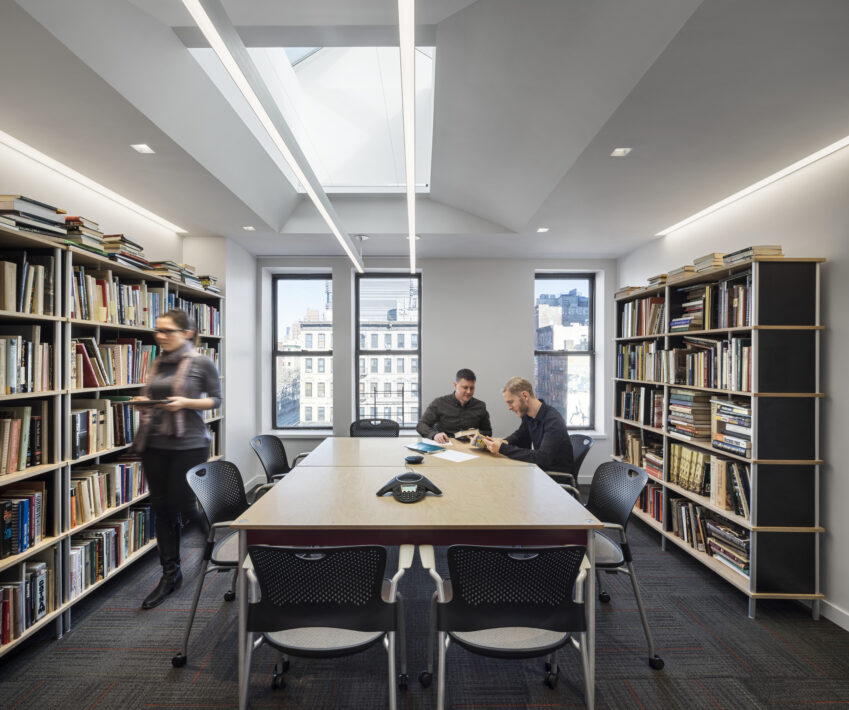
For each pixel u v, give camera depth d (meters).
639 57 1.68
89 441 2.50
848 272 2.35
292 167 2.08
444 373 5.10
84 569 2.40
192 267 3.86
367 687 1.89
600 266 5.14
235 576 2.54
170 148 2.37
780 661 2.07
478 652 1.45
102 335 3.05
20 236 1.98
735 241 3.19
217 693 1.84
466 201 3.82
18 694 1.83
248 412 4.80
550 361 5.40
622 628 2.32
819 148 2.38
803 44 1.57
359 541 1.76
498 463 2.76
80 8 1.53
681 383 3.22
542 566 1.43
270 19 1.77
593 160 2.52
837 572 2.39
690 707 1.79
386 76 3.03
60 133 2.20
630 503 2.13
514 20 1.71
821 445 2.48
